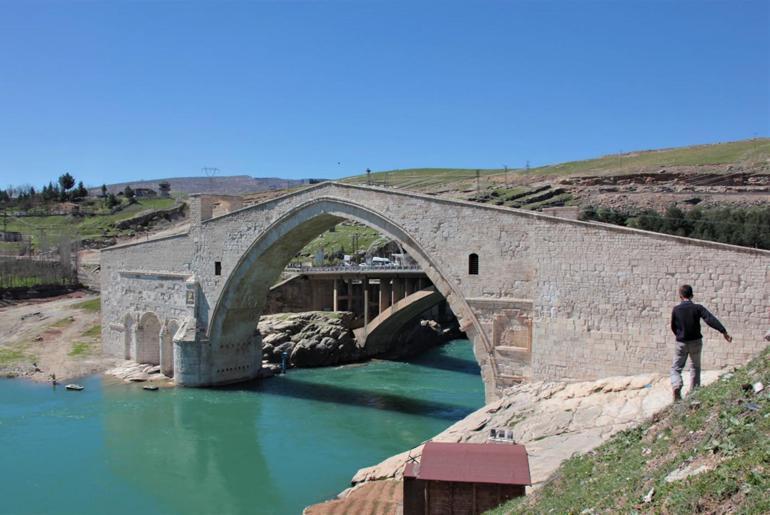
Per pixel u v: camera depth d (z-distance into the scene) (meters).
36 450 41.09
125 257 66.31
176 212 161.62
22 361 65.75
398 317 72.06
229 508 32.38
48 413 49.06
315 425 46.59
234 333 59.09
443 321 91.94
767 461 10.96
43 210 174.88
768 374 14.73
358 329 74.38
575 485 16.52
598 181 98.56
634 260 30.95
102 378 60.34
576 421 29.47
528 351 35.03
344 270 76.00
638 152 155.62
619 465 15.91
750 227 55.69
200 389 56.75
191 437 43.84
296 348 68.81
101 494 34.31
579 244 32.81
